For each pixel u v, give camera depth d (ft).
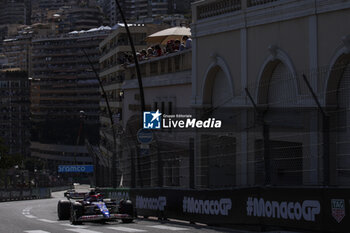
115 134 116.78
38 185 271.28
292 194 61.05
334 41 76.59
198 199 75.87
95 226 75.31
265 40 90.63
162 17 497.87
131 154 98.78
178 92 132.26
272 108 83.51
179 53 128.57
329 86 74.13
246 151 86.84
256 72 92.84
